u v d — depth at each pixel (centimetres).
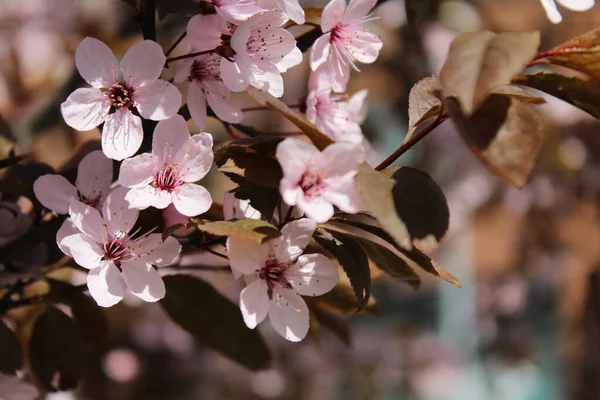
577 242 95
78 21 64
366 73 75
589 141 92
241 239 34
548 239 99
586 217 96
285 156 33
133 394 83
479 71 32
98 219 35
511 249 104
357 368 120
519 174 32
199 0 36
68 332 41
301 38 38
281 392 110
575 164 93
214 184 61
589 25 77
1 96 60
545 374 104
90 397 63
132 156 36
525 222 100
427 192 33
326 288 35
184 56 35
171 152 35
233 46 35
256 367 42
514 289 106
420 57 74
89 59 35
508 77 32
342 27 37
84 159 37
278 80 35
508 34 33
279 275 35
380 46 37
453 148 104
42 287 44
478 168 105
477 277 110
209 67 36
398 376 122
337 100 38
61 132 53
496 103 33
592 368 88
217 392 99
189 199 35
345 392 120
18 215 39
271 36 36
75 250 35
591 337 89
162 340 90
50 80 61
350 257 35
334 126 38
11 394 40
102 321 42
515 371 108
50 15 66
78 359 41
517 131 33
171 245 35
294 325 35
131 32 47
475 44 33
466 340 120
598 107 34
